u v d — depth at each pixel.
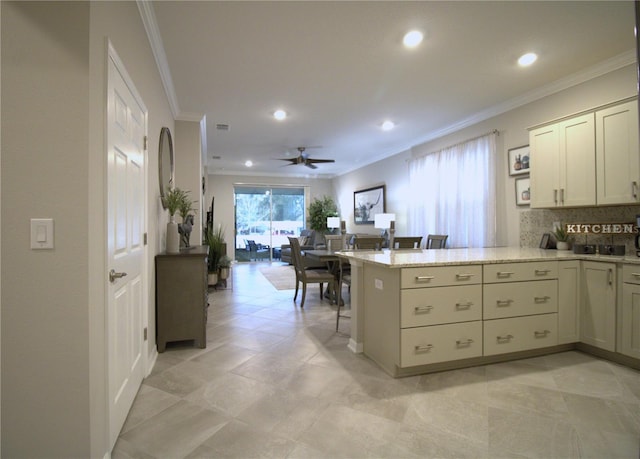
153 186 2.61
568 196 3.02
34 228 1.22
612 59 2.92
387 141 5.73
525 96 3.71
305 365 2.49
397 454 1.51
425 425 1.72
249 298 4.93
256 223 9.59
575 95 3.26
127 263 1.80
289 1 2.17
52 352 1.25
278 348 2.85
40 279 1.23
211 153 6.82
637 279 2.37
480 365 2.48
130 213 1.87
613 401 1.96
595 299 2.63
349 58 2.92
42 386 1.24
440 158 5.05
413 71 3.18
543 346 2.59
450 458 1.48
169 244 2.92
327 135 5.38
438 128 4.99
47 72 1.22
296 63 3.01
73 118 1.24
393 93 3.69
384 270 2.40
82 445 1.27
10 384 1.23
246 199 9.51
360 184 8.02
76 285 1.26
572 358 2.62
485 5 2.23
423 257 2.58
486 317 2.42
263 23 2.41
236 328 3.42
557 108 3.42
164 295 2.77
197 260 2.83
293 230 9.89
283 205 9.80
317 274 4.47
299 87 3.53
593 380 2.23
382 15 2.33
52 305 1.24
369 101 3.91
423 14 2.32
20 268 1.22
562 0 2.18
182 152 4.36
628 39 2.65
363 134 5.29
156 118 2.75
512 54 2.87
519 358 2.60
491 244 4.09
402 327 2.21
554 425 1.72
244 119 4.56
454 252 3.07
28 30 1.21
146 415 1.82
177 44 2.67
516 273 2.51
